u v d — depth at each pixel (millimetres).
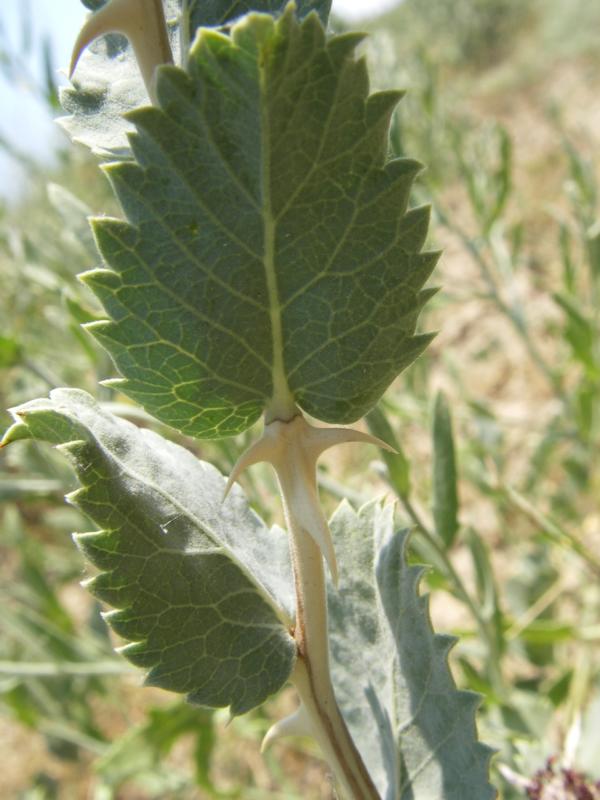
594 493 203
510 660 186
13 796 236
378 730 62
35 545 201
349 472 185
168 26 55
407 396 173
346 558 65
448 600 216
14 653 191
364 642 64
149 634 49
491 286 177
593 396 172
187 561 51
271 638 52
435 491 110
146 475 51
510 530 196
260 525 58
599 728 106
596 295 164
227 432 49
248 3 51
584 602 188
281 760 212
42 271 156
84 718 191
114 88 54
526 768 101
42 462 146
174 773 182
